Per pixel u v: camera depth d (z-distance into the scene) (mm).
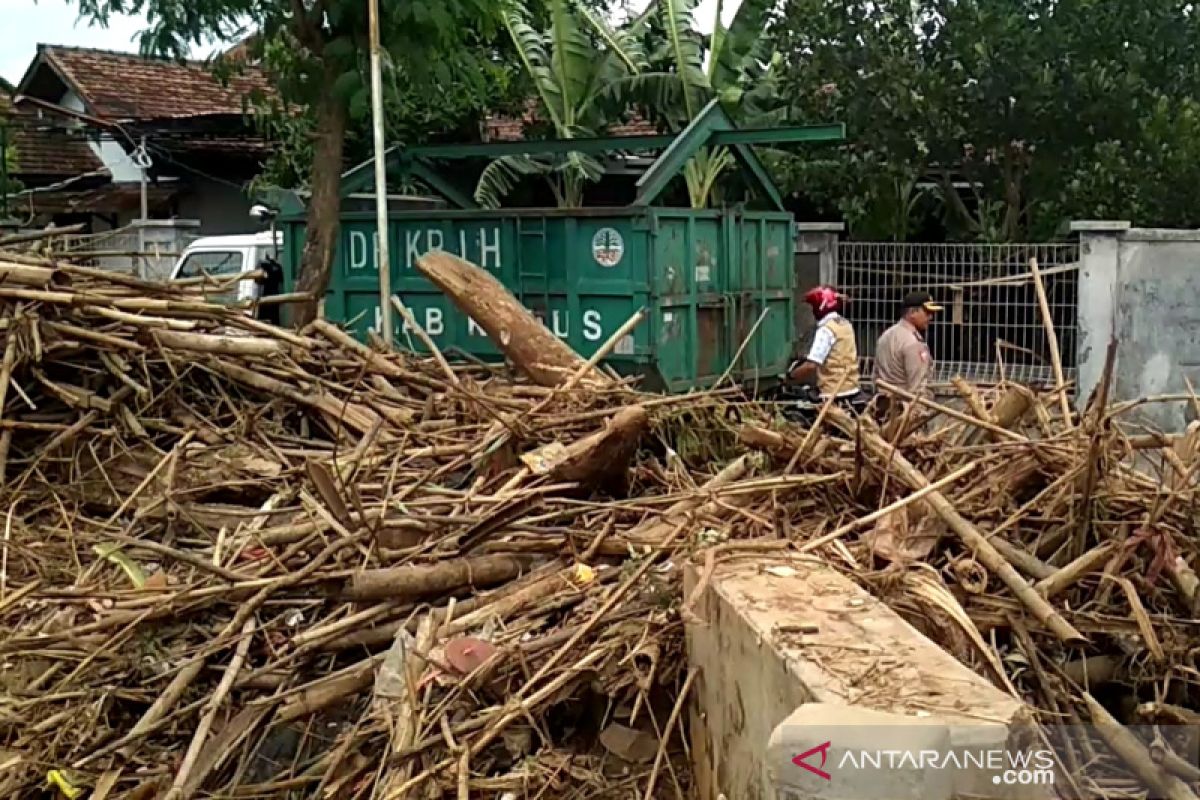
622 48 14266
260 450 5414
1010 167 13875
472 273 6359
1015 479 4383
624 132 16781
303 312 9391
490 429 5352
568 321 9273
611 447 4641
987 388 5516
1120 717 3559
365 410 5828
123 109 19000
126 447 5391
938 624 3314
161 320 5543
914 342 8141
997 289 10992
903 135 13672
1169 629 3604
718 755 3109
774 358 10539
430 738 3324
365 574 3902
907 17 13500
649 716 3516
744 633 2934
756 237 10266
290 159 15828
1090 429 4273
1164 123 12445
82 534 4914
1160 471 4438
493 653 3520
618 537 4172
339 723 3754
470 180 13875
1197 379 9812
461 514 4367
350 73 9227
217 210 18984
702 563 3492
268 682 3803
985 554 3660
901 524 3945
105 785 3555
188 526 4848
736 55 14008
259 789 3492
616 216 9023
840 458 4629
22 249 6523
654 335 9000
